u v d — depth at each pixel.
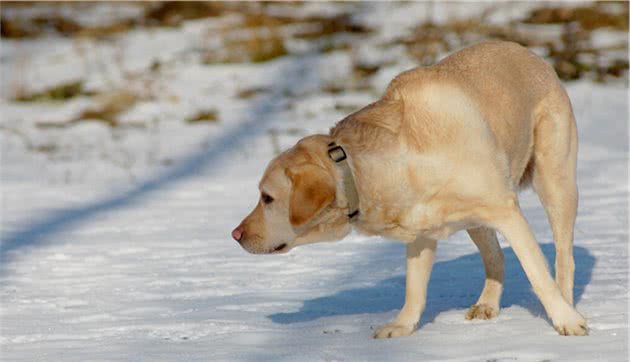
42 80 27.41
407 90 8.41
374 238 13.00
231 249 12.83
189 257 12.48
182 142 21.16
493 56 9.24
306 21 30.97
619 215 13.61
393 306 9.80
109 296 10.66
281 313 9.66
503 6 29.08
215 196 16.31
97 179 18.22
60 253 12.95
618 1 28.38
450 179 8.22
